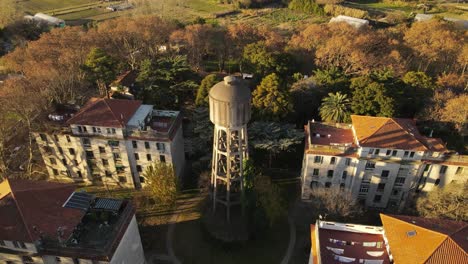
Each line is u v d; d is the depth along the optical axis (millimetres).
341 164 66188
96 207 51781
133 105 73375
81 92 87500
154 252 62000
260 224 64062
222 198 66875
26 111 71500
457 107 74750
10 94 70688
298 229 65688
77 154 73438
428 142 64875
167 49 113250
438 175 65000
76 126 69125
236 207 67750
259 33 114500
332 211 61281
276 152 74688
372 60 95938
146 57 108938
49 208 49281
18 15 144000
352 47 97562
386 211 70000
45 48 93062
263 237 64188
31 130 71688
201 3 189875
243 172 62562
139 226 66438
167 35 112188
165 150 69688
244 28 114688
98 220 50375
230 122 54875
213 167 63281
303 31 113562
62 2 188125
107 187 75812
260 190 63781
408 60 104375
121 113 70312
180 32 108375
